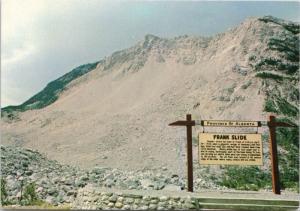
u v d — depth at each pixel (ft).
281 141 101.30
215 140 53.88
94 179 68.13
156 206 44.55
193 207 44.29
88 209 46.60
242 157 53.57
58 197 55.98
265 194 52.44
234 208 44.60
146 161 98.02
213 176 84.48
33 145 113.29
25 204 53.47
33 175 65.98
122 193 45.88
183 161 96.37
